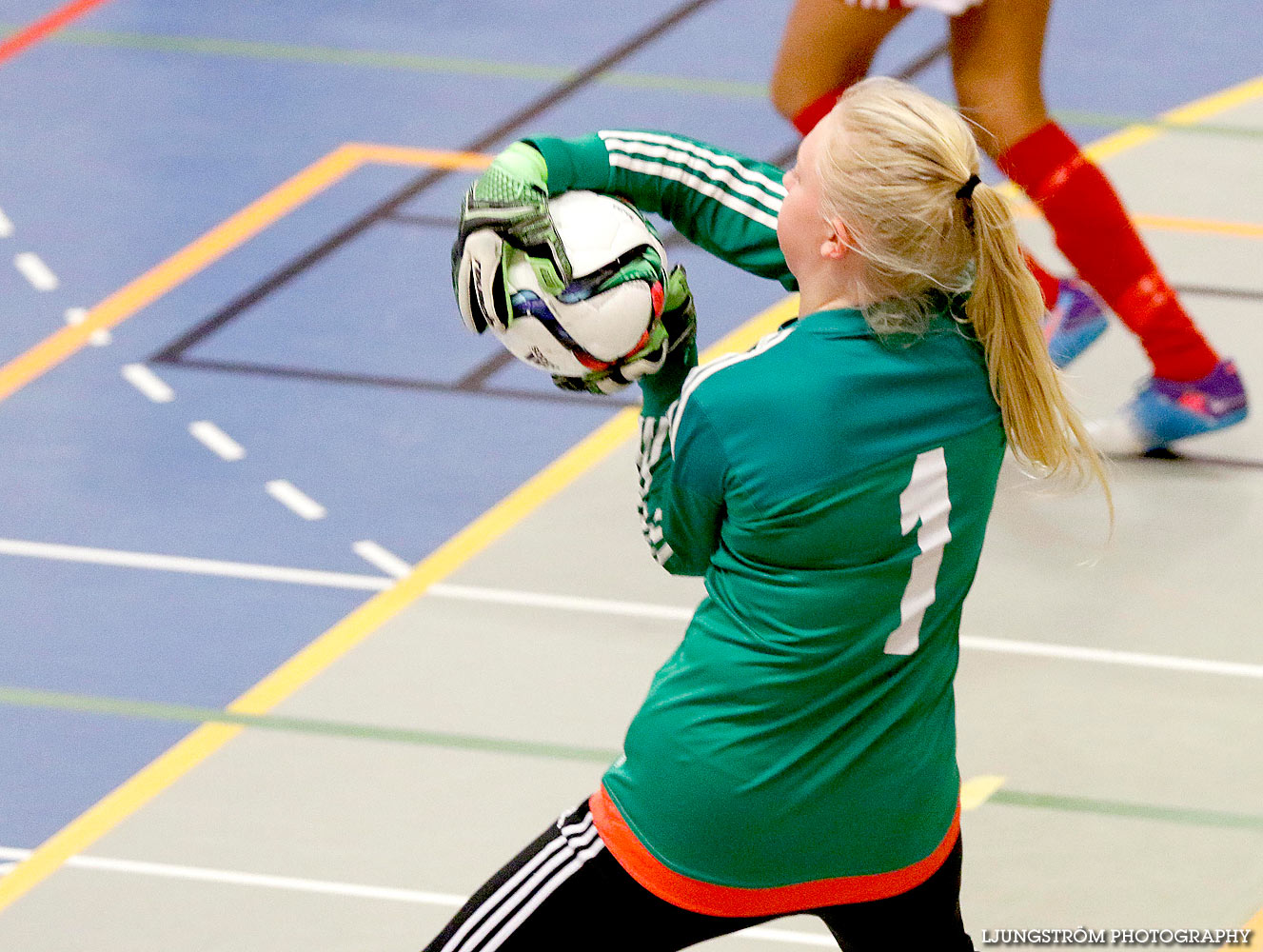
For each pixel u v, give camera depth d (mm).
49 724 14875
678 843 8508
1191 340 17531
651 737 8562
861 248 7949
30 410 19547
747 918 8789
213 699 15172
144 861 13328
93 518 17734
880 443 8117
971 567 8656
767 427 8039
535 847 8938
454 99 26688
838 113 8094
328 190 24188
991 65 16312
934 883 9023
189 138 25625
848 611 8211
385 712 14938
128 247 22875
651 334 9016
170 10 30031
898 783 8570
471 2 30156
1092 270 17203
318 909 12812
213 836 13570
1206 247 22281
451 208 23734
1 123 26125
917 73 27109
